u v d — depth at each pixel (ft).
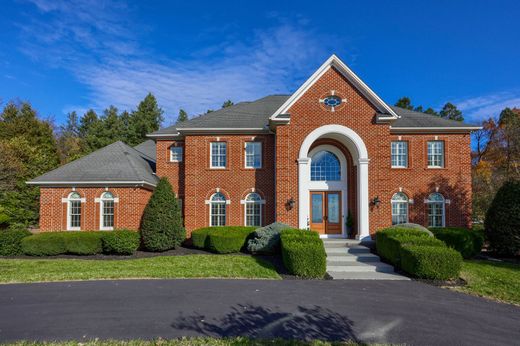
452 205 69.26
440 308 28.37
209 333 22.38
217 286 35.47
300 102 62.80
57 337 21.67
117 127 175.01
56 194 65.87
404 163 70.54
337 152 68.74
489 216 55.06
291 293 32.89
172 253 57.47
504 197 53.72
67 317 25.57
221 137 70.44
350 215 66.33
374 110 62.59
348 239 62.85
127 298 30.71
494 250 54.75
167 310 27.25
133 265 46.55
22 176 112.78
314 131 62.23
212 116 76.18
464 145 70.54
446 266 38.06
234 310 27.35
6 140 124.77
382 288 35.17
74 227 65.57
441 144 71.05
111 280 38.11
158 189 60.03
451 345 20.83
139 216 65.36
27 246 55.06
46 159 132.98
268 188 69.10
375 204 60.44
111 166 68.90
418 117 75.20
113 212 65.16
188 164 69.92
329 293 33.01
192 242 64.64
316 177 68.69
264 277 40.04
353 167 67.46
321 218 67.72
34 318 25.39
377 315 26.40
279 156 62.13
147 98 190.70
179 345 20.33
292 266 40.70
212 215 69.56
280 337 21.74
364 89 62.64
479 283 36.68
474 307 28.76
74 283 36.65
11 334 22.21
